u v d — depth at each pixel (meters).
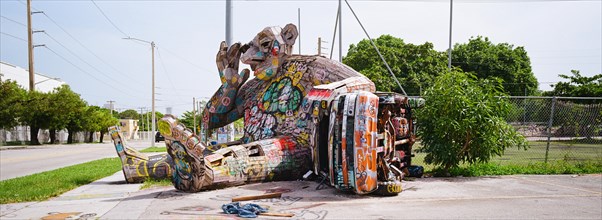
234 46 12.51
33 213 7.25
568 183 10.19
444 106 11.50
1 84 35.84
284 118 10.80
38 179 12.21
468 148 11.81
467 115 11.30
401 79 33.59
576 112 17.98
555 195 8.51
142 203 7.76
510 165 13.40
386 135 8.97
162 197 8.32
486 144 11.52
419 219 6.38
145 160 11.32
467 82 11.82
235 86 12.54
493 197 8.26
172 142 8.62
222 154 9.08
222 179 8.81
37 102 38.75
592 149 18.03
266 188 9.02
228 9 16.34
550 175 11.75
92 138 63.84
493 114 11.90
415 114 11.70
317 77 10.52
